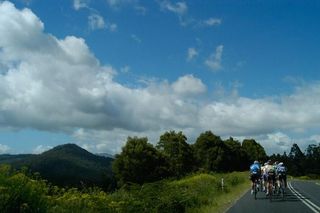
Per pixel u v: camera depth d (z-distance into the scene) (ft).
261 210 67.97
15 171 36.70
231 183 138.31
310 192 110.63
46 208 37.06
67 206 42.86
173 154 284.61
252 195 100.01
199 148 346.95
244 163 384.88
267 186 92.89
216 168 340.80
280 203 79.77
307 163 491.31
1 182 34.81
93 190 51.62
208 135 350.84
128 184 74.38
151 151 260.01
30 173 37.73
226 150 352.49
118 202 53.21
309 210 67.56
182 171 278.46
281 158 511.40
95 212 46.44
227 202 83.56
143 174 253.85
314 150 499.92
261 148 452.35
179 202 67.15
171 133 291.99
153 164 257.14
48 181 40.98
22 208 33.68
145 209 58.54
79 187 49.90
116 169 255.91
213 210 69.56
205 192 97.66
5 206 33.47
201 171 189.06
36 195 36.04
